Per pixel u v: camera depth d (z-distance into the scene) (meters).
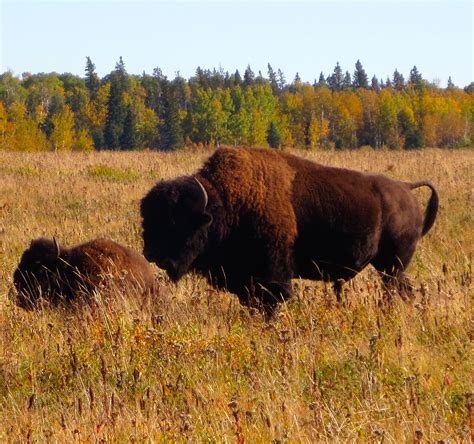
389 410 20.66
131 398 23.22
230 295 34.62
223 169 32.66
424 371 23.34
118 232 52.47
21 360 26.50
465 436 18.50
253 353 25.33
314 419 19.47
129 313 29.80
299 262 33.66
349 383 22.66
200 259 32.94
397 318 27.61
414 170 88.31
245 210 32.31
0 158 114.38
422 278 37.66
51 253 34.41
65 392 23.72
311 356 24.12
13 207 65.31
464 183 73.75
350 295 31.34
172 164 104.81
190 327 28.38
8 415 22.62
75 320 29.73
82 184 80.31
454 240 46.50
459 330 26.02
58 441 19.94
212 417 20.53
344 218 33.66
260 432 19.50
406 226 35.75
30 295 34.19
